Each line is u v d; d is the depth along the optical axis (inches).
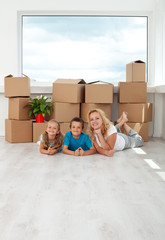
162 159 97.7
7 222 49.4
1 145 124.3
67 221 49.9
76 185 69.3
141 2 149.2
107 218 51.2
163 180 73.8
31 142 132.3
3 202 58.5
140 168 85.6
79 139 105.7
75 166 87.6
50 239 43.9
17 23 151.9
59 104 131.0
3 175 77.9
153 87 147.0
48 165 88.8
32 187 67.8
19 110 129.5
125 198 61.1
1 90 146.7
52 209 55.0
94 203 58.1
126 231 46.4
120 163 91.7
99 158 98.7
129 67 137.2
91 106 129.2
